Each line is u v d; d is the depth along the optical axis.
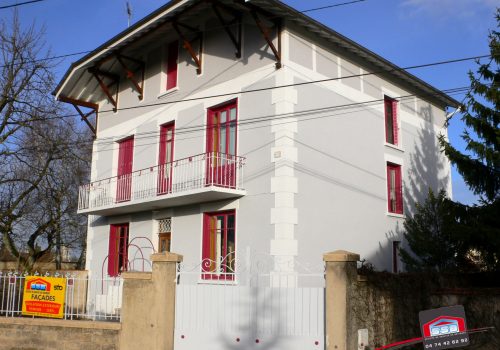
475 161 11.88
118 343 9.38
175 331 9.38
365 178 14.60
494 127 11.58
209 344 9.17
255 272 12.19
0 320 10.15
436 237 13.13
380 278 9.04
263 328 8.89
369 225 14.49
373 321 8.77
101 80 17.55
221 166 12.87
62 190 25.05
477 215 11.63
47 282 10.27
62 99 18.33
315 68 13.38
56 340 9.77
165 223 15.46
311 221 12.57
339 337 8.15
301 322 8.67
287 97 12.44
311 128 13.00
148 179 15.46
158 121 16.03
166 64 16.28
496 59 11.65
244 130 13.20
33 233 25.48
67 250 33.97
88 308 10.07
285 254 11.80
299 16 12.40
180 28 15.23
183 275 13.96
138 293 9.43
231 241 13.23
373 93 15.41
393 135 16.53
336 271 8.37
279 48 12.57
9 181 21.84
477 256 12.32
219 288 9.29
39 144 22.86
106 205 15.83
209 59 14.55
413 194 16.70
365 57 14.80
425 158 17.58
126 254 16.86
